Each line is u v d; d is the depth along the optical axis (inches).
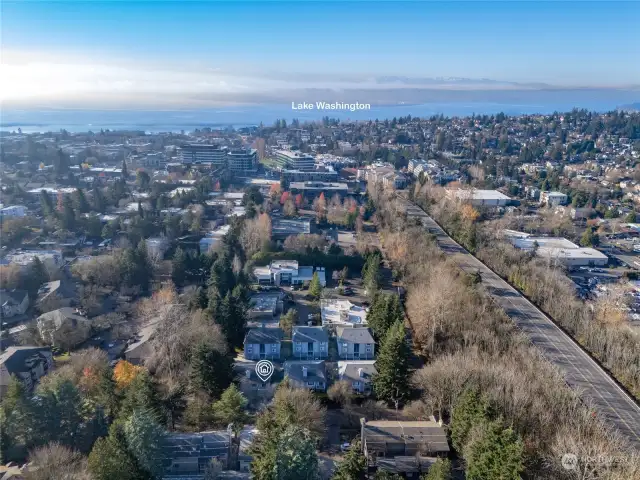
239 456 3061.0
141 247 6363.2
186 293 5743.1
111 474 2573.8
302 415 3245.6
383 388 3846.0
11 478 2736.2
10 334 4992.6
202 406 3476.9
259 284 6515.8
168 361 4212.6
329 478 2977.4
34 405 3191.4
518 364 3934.5
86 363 4138.8
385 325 4798.2
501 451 2549.2
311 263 7062.0
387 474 2780.5
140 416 2837.1
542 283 5698.8
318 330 4820.4
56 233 7450.8
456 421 3208.7
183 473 2950.3
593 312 5324.8
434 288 5027.1
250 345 4658.0
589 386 3850.9
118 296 5969.5
